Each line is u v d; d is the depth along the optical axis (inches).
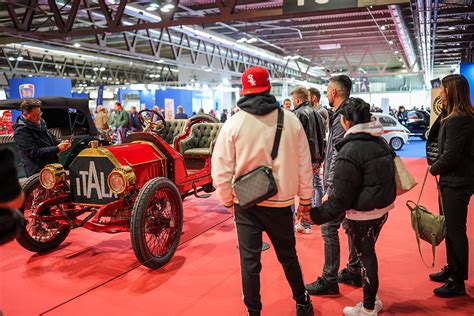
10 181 47.0
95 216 126.3
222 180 82.4
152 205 133.1
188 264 133.4
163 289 115.1
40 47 594.9
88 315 100.9
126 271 128.2
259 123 81.0
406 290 110.3
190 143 217.0
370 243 89.7
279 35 605.6
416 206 104.9
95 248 150.6
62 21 352.2
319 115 138.5
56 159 161.0
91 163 135.8
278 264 130.7
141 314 101.1
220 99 782.5
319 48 747.4
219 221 185.0
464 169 98.7
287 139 81.8
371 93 1160.8
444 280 114.4
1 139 235.5
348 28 552.7
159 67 953.5
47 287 117.6
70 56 696.4
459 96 96.8
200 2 417.4
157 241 140.0
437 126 105.7
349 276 114.0
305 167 85.7
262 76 81.7
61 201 140.4
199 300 108.0
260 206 81.7
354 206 86.7
